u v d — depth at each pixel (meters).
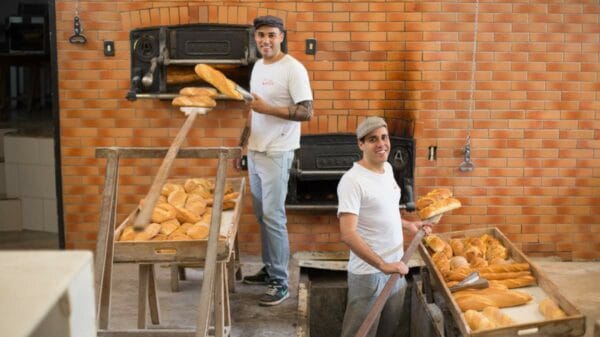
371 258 3.75
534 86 5.88
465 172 5.96
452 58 5.82
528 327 3.38
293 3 5.73
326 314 5.82
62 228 5.96
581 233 6.06
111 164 3.66
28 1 10.39
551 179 5.99
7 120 8.94
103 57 5.76
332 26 5.77
